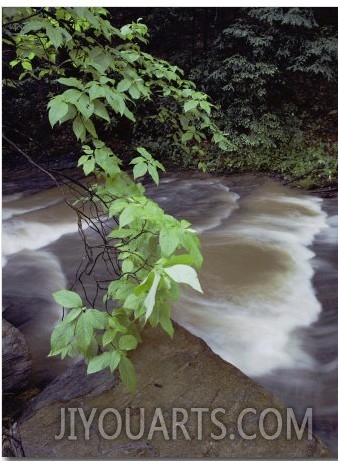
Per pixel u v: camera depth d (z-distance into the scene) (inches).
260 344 132.4
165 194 307.9
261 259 195.3
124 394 79.5
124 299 55.2
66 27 65.1
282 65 374.9
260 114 371.6
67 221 247.1
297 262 194.7
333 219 251.9
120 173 65.1
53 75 80.0
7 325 107.5
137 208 47.3
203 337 134.3
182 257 35.1
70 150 365.4
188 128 82.7
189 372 83.5
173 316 144.3
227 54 365.1
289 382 116.5
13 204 279.0
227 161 352.5
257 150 355.3
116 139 394.9
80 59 66.8
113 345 53.2
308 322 145.5
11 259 196.1
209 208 278.8
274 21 346.0
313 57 365.1
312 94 417.1
